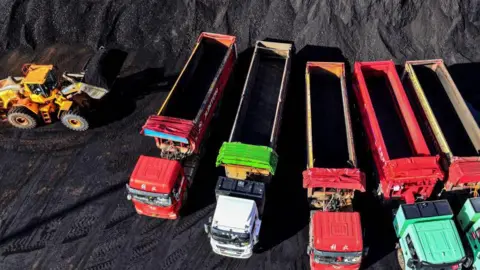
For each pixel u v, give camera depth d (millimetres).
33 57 22562
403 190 15172
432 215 13984
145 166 15188
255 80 19953
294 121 19062
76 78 19172
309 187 14680
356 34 21125
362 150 18016
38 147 18703
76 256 15359
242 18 22172
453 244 13312
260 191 15102
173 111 18688
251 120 18344
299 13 21688
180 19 22562
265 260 15039
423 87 18969
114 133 19125
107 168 17906
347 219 13844
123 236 15859
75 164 18078
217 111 19031
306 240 15477
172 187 14844
